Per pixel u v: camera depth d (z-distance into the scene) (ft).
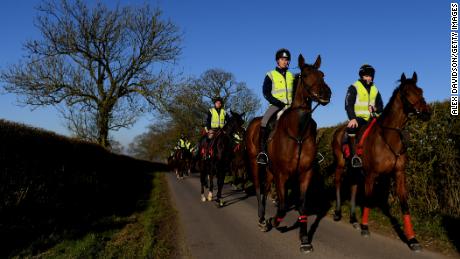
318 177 31.30
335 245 15.57
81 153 31.35
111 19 71.77
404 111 15.16
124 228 19.12
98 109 73.20
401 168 15.66
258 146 19.38
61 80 67.92
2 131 19.61
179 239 17.56
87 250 14.40
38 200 18.51
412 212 19.44
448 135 17.37
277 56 18.26
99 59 72.33
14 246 14.33
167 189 41.09
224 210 25.54
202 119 108.47
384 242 15.69
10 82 64.85
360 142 17.35
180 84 76.13
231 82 112.06
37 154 22.50
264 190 19.02
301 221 15.37
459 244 14.40
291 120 15.31
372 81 19.10
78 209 21.43
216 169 27.91
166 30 76.43
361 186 24.97
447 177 17.60
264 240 16.89
